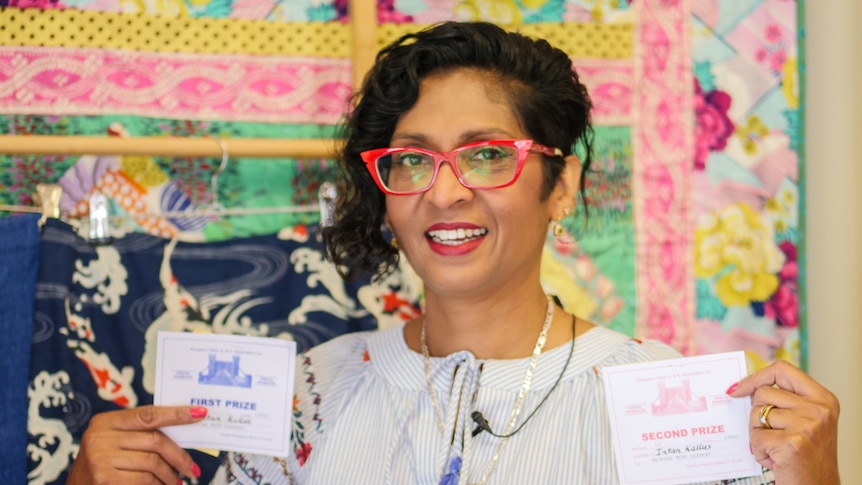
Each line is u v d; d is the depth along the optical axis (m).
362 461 1.37
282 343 1.38
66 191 1.87
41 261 1.80
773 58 2.02
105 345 1.82
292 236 1.91
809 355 2.09
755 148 2.02
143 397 1.82
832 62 2.09
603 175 1.98
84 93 1.86
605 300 1.98
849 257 2.09
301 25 1.93
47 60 1.86
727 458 1.24
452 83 1.33
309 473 1.40
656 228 2.00
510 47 1.32
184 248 1.87
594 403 1.34
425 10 1.96
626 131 1.99
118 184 1.89
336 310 1.90
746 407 1.25
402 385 1.41
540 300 1.42
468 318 1.38
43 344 1.79
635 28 2.00
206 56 1.90
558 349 1.39
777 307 2.02
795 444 1.17
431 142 1.31
